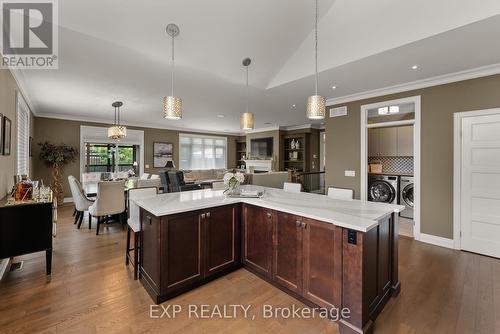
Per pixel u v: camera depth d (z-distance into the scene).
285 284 2.23
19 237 2.41
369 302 1.77
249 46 3.20
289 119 7.54
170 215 2.11
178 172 6.02
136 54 3.13
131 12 2.45
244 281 2.45
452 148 3.43
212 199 2.66
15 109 3.67
